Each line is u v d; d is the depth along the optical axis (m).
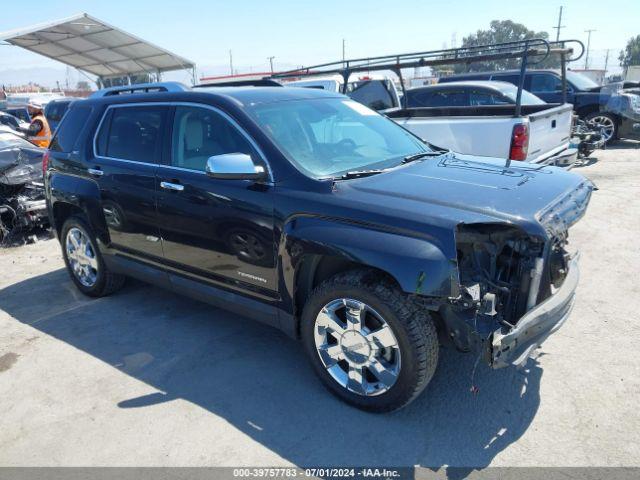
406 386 2.88
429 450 2.81
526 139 5.99
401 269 2.66
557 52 6.49
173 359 3.86
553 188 3.20
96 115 4.60
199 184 3.61
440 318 3.00
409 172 3.43
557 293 3.00
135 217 4.17
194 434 3.02
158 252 4.12
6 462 2.87
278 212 3.19
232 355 3.87
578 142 7.96
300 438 2.95
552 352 3.69
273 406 3.24
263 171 3.26
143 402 3.35
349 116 4.16
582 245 5.82
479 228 2.79
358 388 3.11
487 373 3.47
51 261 6.39
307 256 3.13
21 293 5.34
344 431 2.99
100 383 3.59
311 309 3.17
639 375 3.36
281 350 3.92
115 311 4.74
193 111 3.81
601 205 7.39
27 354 4.04
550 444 2.80
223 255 3.60
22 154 7.12
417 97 10.49
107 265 4.73
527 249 2.86
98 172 4.42
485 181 3.27
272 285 3.36
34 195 7.16
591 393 3.21
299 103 3.95
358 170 3.46
